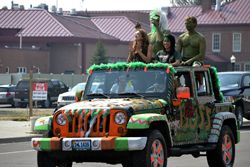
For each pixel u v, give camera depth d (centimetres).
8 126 3991
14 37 11619
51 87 7081
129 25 12950
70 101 5509
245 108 4169
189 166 2223
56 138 1733
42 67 11256
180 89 1852
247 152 2688
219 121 2039
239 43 13725
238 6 13925
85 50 11631
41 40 11512
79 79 9319
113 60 12150
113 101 1788
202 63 2102
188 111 1923
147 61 1977
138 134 1731
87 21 12800
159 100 1828
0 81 9144
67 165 1880
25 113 5397
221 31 13788
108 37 12088
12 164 2300
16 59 10775
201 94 2009
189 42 2105
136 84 1892
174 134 1852
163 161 1758
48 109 6375
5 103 7244
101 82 1927
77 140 1706
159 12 2062
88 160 1762
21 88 7094
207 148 1984
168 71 1884
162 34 2056
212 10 13988
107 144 1678
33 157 2548
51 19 11812
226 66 13700
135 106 1734
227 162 2086
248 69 13738
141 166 1692
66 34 11444
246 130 4009
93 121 1717
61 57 11538
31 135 3462
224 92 4131
